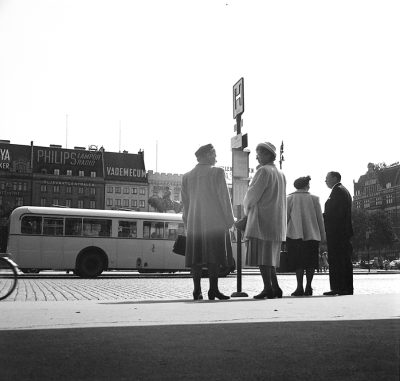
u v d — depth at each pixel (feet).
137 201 360.07
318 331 12.34
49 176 346.33
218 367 8.63
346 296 26.68
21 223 75.41
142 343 10.88
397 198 456.04
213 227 26.30
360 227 326.03
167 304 20.83
